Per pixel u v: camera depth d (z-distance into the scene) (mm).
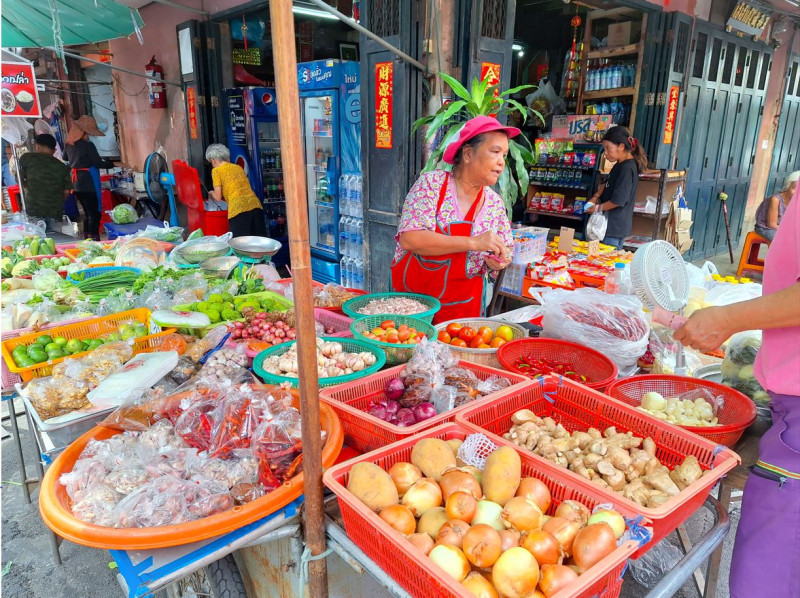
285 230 6695
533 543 976
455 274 2516
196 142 7211
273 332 2240
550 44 7711
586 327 1998
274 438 1356
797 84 9172
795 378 1152
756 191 9242
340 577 1565
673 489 1175
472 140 2283
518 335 2244
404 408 1589
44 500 1196
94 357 1913
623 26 6086
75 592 2244
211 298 2607
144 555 1100
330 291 2906
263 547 1597
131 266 3561
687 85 6035
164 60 7715
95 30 5801
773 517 1191
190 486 1240
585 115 5723
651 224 5984
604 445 1326
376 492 1102
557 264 3893
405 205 2525
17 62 4617
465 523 1047
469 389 1669
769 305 1109
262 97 6094
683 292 1790
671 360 2016
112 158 10656
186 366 1952
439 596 928
